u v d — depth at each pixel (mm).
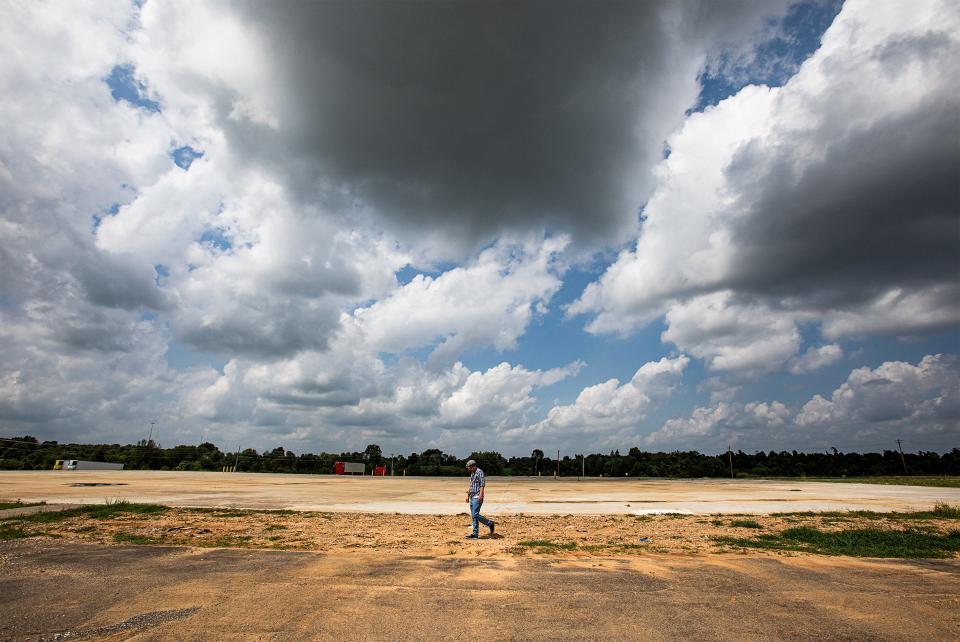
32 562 9016
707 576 8195
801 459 125250
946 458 111812
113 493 25734
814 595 7137
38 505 18109
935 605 6734
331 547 10633
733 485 46094
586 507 20672
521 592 7117
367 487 37344
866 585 7734
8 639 5285
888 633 5664
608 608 6414
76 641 5234
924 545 11242
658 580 7898
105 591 7102
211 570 8383
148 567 8602
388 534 12609
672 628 5719
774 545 11180
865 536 12242
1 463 80062
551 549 10531
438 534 12703
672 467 114562
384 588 7277
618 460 124000
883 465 116438
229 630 5555
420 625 5746
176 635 5402
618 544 11281
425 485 43094
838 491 33344
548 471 124188
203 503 21062
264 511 17641
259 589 7207
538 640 5320
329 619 5930
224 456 93250
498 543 11305
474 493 12188
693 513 18094
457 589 7246
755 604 6676
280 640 5262
